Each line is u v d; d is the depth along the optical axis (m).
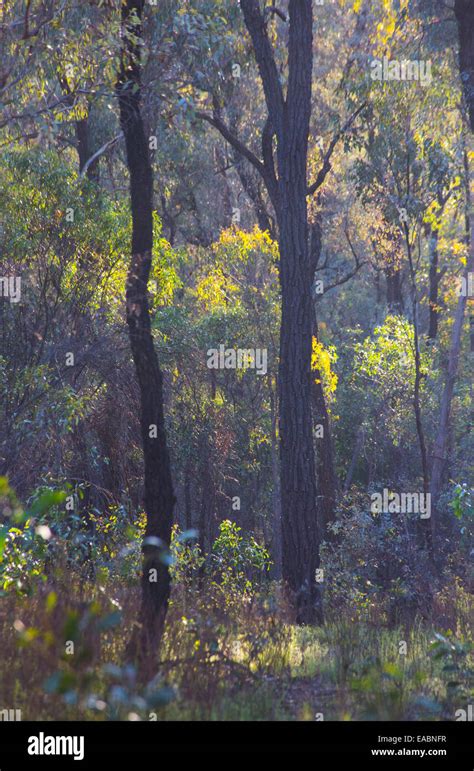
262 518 28.53
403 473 29.25
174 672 7.18
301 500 15.77
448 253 32.91
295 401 15.99
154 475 8.63
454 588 16.00
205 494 24.73
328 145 28.00
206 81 19.50
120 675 4.48
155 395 8.84
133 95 9.70
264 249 26.11
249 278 26.14
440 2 24.03
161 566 8.25
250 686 7.44
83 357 16.45
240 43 21.89
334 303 44.62
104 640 6.85
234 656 8.15
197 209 34.38
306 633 10.86
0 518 10.33
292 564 15.61
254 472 27.62
